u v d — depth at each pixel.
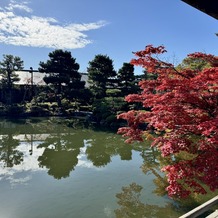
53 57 42.06
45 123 33.25
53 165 15.13
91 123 33.53
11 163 15.55
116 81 39.91
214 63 4.92
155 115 4.71
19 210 9.12
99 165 15.16
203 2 1.89
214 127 3.68
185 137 4.29
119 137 24.09
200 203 9.54
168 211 8.99
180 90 4.28
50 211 9.04
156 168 14.27
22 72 54.53
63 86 44.75
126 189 11.18
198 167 3.95
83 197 10.29
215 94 4.42
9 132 26.75
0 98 45.44
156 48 4.69
